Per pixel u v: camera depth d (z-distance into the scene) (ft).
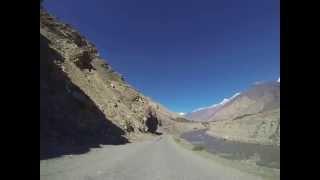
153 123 450.71
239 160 112.47
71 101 156.46
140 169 67.87
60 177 47.42
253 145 220.43
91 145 131.13
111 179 51.01
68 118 138.31
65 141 114.32
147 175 59.57
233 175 67.15
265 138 289.53
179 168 75.10
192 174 65.72
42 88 127.95
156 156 107.45
